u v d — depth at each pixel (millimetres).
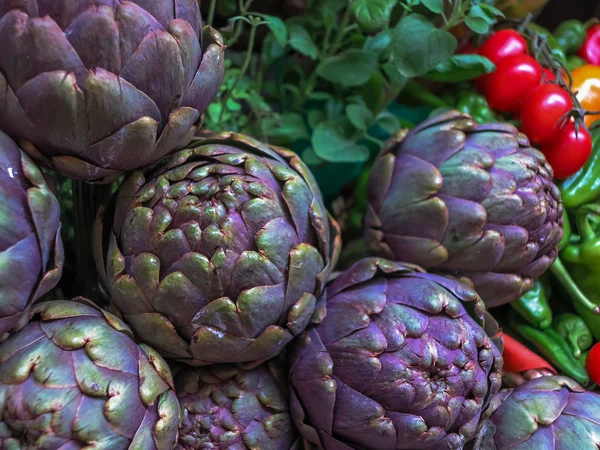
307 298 242
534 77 372
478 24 324
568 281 367
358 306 252
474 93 399
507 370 348
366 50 368
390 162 309
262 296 228
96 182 243
